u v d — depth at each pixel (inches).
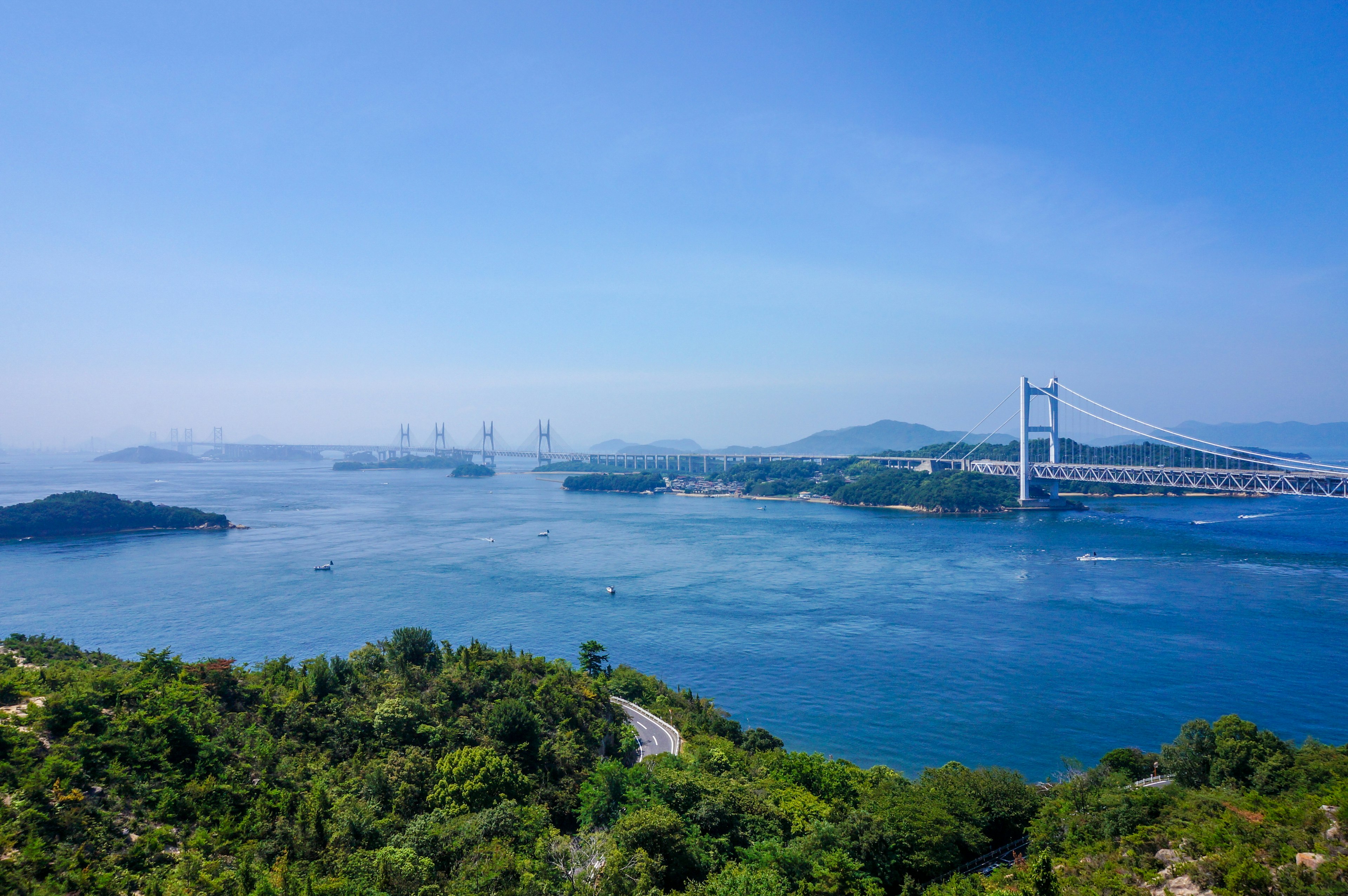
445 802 1929.1
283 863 1523.1
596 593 5999.0
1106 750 3152.1
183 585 6358.3
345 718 2301.9
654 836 1718.8
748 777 2369.6
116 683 2127.2
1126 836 1860.2
